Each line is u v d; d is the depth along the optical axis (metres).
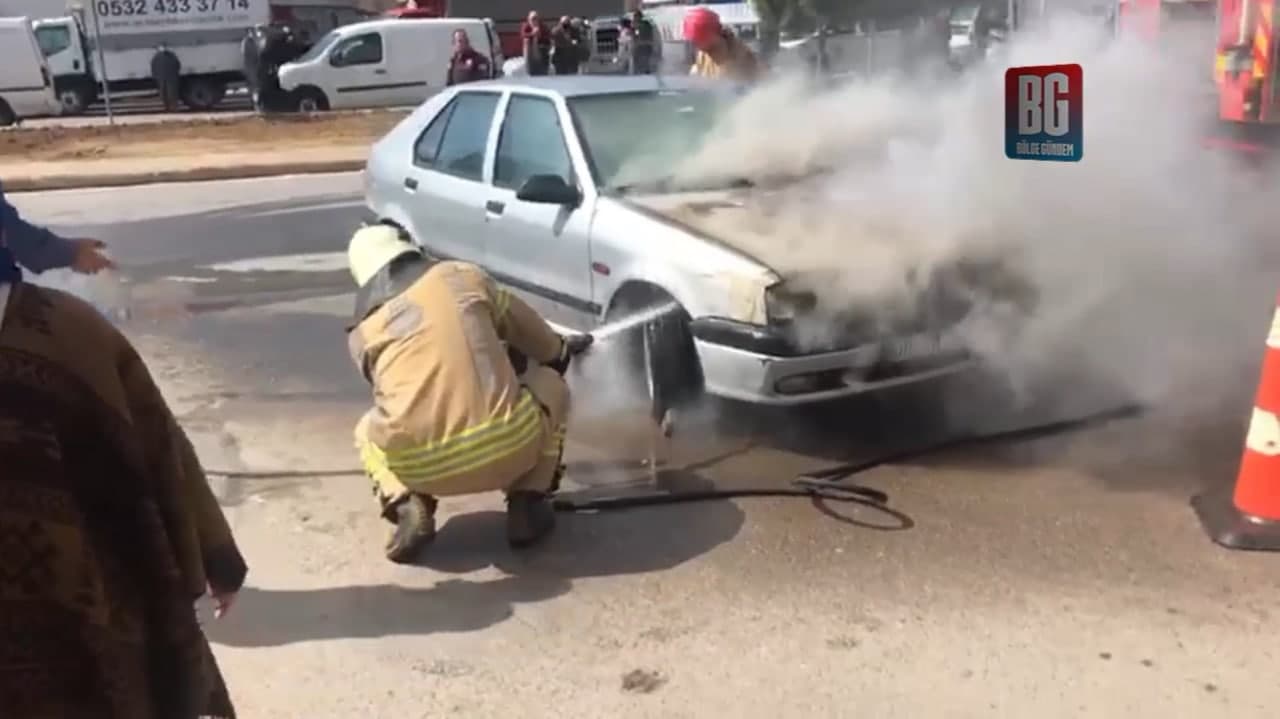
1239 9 6.34
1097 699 3.31
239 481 5.12
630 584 4.09
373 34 25.53
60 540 1.79
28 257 2.31
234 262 10.04
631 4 32.88
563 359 4.55
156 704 2.00
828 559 4.21
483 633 3.79
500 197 6.28
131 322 7.98
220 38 29.05
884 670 3.49
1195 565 4.07
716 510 4.66
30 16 29.41
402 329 4.22
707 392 5.07
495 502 4.86
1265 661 3.47
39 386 1.79
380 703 3.42
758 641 3.68
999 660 3.52
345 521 4.69
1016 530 4.39
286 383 6.56
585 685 3.47
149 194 14.84
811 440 5.38
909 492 4.77
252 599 4.05
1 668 1.78
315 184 15.27
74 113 28.55
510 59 31.05
